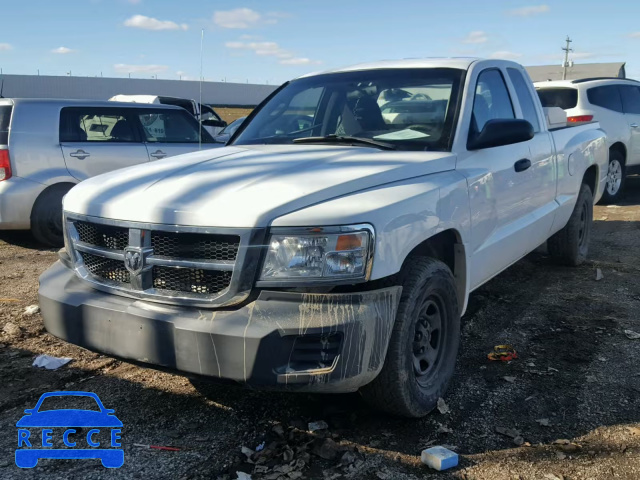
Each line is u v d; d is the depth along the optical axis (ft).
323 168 10.47
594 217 30.45
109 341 9.71
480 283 13.07
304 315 8.63
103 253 10.14
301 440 10.04
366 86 13.96
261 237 8.79
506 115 14.67
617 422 10.54
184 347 8.93
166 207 9.42
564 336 14.58
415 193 10.15
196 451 9.77
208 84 222.07
